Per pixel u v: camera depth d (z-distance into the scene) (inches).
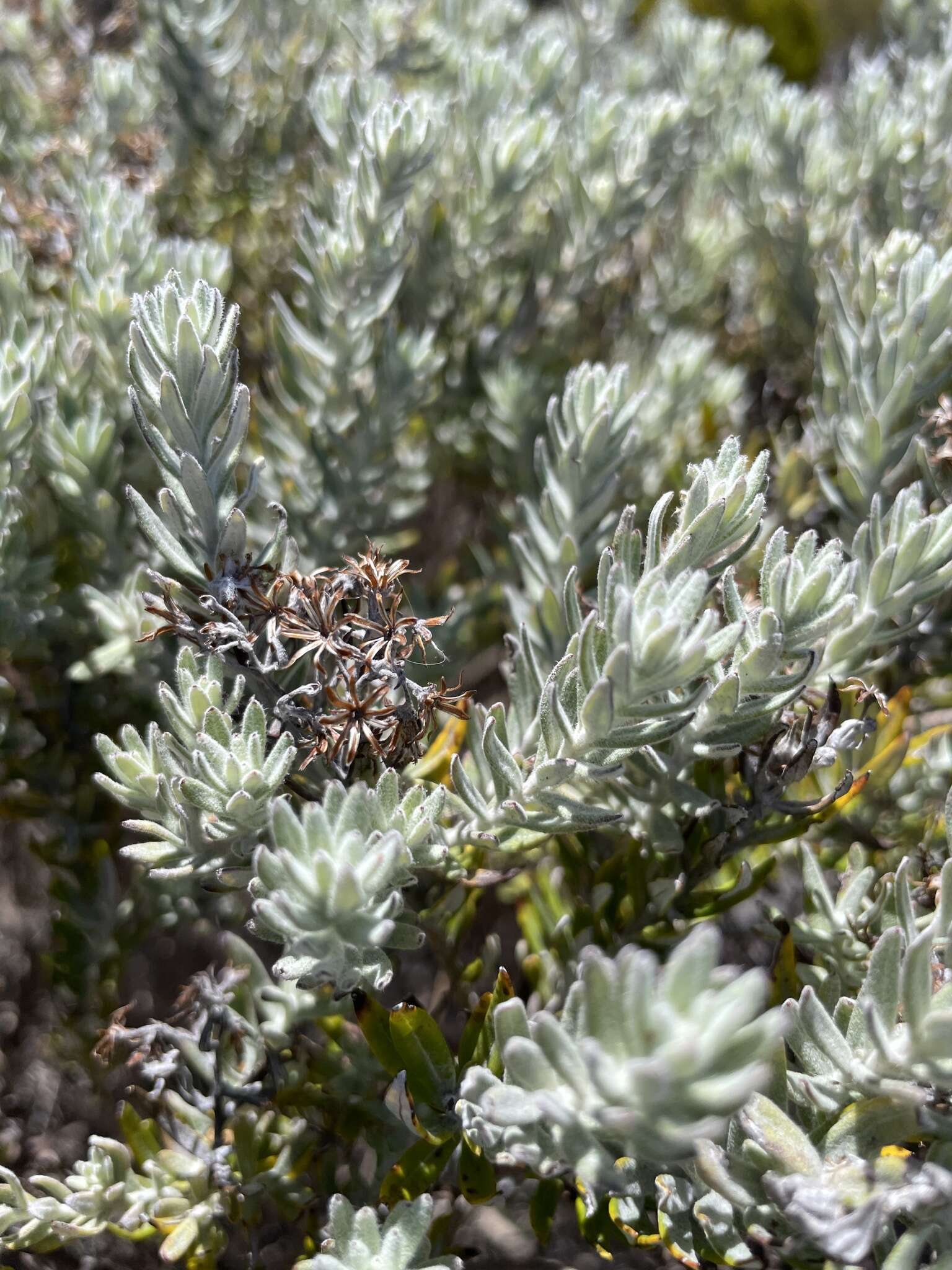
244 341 10.4
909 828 6.7
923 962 3.9
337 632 5.2
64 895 7.6
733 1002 3.0
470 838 5.3
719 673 5.0
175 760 5.1
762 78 12.6
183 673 5.1
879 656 7.6
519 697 5.7
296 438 8.0
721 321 12.1
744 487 4.8
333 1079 6.2
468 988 7.0
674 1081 3.0
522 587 8.8
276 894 4.1
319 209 8.7
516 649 6.6
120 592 7.1
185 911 7.7
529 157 9.2
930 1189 4.1
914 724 7.8
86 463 7.0
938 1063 4.1
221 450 5.5
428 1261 4.8
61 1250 7.2
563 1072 3.5
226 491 5.5
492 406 9.6
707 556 5.0
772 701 4.9
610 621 4.5
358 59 11.6
